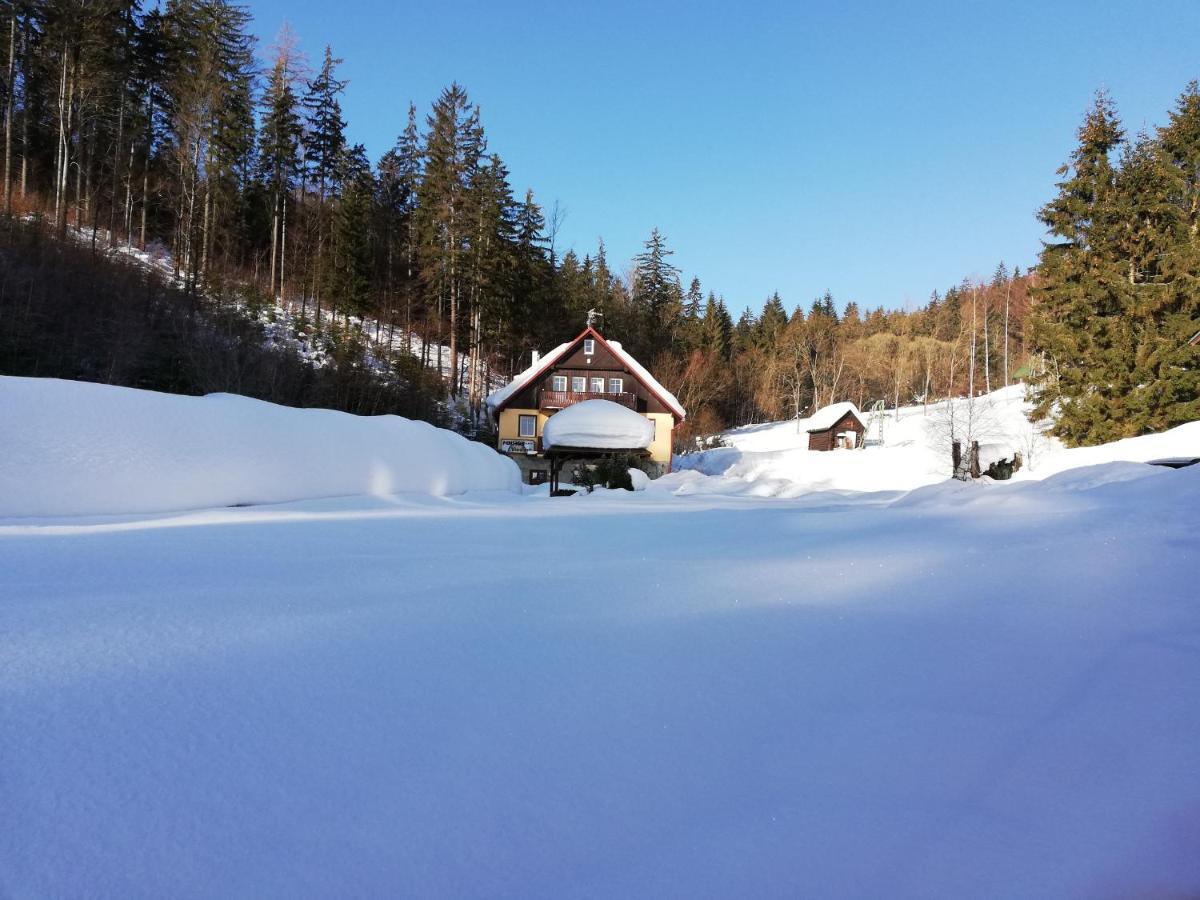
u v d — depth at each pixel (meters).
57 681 2.51
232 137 34.84
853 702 2.44
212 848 1.59
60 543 5.82
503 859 1.59
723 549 5.87
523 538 6.95
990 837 1.66
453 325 38.06
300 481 11.13
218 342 24.66
